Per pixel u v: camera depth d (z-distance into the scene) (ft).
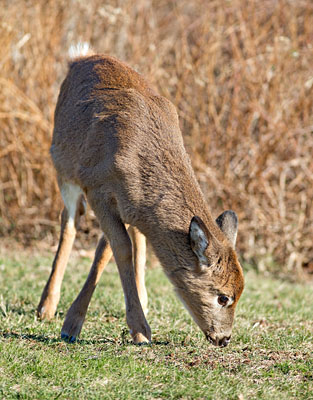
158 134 29.25
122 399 22.17
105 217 29.30
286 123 59.52
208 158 60.95
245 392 22.94
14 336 28.89
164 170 28.58
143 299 33.86
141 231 28.94
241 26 60.54
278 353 27.63
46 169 60.64
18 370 24.11
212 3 62.28
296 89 60.75
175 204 28.22
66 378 23.61
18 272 46.70
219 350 28.07
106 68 32.78
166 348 27.84
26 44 61.00
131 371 24.23
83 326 32.42
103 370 24.27
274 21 61.16
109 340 29.50
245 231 60.95
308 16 61.93
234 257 28.04
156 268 53.42
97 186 29.60
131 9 63.87
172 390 22.86
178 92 60.54
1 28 60.03
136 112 29.60
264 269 59.72
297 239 60.03
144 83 32.55
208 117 61.00
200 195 29.04
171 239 28.02
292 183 60.64
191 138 61.05
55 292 34.35
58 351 26.91
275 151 60.39
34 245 60.44
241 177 60.75
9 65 60.64
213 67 60.23
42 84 60.95
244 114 60.39
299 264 59.26
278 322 35.81
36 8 60.80
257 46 61.57
